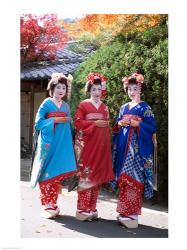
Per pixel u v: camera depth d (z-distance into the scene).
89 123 5.17
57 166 5.21
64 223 5.13
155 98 5.80
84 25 8.11
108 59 6.59
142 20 6.41
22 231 4.73
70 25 9.60
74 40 10.07
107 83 6.45
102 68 6.69
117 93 6.30
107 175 5.14
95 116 5.20
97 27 7.88
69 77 5.37
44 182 5.25
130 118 4.99
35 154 5.31
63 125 5.28
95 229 4.93
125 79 5.11
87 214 5.22
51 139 5.17
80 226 5.03
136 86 5.05
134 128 5.00
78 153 5.26
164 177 5.92
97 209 5.89
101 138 5.20
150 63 5.79
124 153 5.01
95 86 5.22
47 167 5.23
